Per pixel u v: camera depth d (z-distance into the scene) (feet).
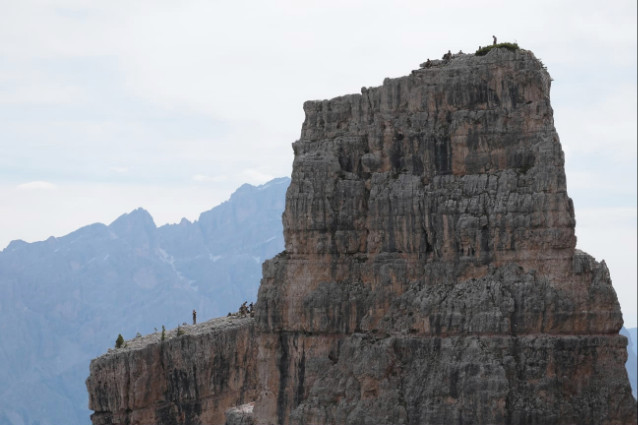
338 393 538.88
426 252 531.91
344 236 550.36
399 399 521.24
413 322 524.52
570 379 506.48
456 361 511.81
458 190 526.16
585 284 508.12
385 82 545.03
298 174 558.97
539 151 514.68
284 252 567.18
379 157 545.03
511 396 504.43
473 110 528.63
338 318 547.08
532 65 522.06
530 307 507.30
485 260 518.37
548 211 510.17
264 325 561.02
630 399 504.84
